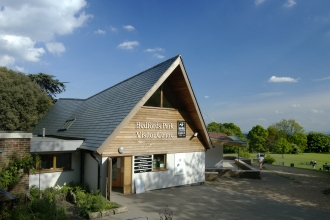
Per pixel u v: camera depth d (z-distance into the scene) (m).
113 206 10.68
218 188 16.00
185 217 10.25
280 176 22.67
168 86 15.97
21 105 32.75
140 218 9.89
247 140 63.38
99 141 12.54
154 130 14.79
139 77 17.00
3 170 10.98
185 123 16.42
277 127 81.31
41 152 12.80
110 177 12.08
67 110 23.41
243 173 20.72
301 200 13.57
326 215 10.94
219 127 56.19
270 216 10.67
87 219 9.64
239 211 11.24
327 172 27.09
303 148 72.31
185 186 16.22
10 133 11.28
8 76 33.22
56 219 8.61
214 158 23.91
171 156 15.62
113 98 17.05
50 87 45.88
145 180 14.34
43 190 12.54
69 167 13.93
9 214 8.13
